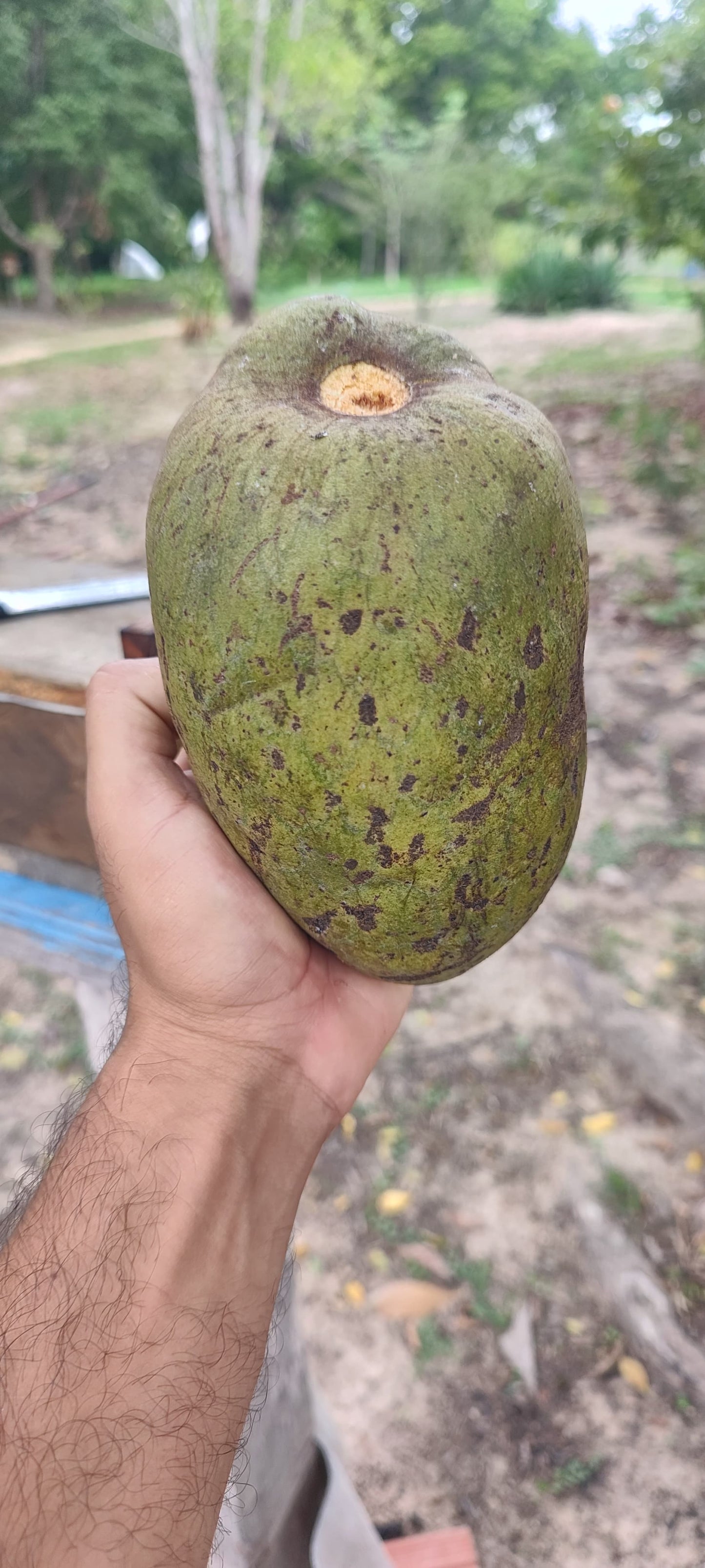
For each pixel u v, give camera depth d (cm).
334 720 21
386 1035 29
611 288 418
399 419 22
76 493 171
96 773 27
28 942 40
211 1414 20
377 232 578
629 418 200
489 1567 46
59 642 41
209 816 27
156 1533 18
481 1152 62
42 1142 63
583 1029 69
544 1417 51
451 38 544
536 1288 56
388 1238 58
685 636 115
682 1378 52
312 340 24
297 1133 26
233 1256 22
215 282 364
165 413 234
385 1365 53
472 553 21
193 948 25
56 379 288
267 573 21
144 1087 24
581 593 24
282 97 399
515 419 23
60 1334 19
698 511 150
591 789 92
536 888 25
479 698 22
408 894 24
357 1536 40
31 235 502
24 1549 17
